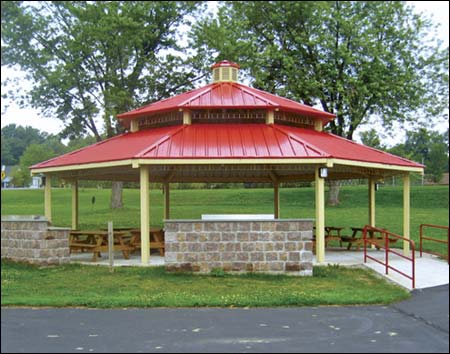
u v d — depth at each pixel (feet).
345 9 101.55
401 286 37.09
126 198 136.05
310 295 33.42
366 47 96.53
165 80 97.60
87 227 79.25
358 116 99.09
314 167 47.67
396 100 100.53
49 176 52.54
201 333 25.26
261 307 31.14
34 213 106.32
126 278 38.73
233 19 100.01
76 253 53.11
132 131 55.52
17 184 196.44
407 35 103.45
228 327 26.37
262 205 117.39
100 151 50.26
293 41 101.81
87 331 25.64
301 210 105.81
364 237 46.47
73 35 87.45
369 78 97.96
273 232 39.75
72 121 95.91
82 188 185.68
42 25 85.35
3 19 84.38
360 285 37.65
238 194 135.33
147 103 95.66
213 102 50.62
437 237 70.85
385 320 27.89
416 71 105.50
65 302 31.40
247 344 23.41
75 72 88.38
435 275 40.63
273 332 25.46
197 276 39.04
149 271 40.98
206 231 39.78
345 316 28.81
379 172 55.11
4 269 41.98
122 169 50.29
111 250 41.32
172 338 24.41
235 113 50.98
